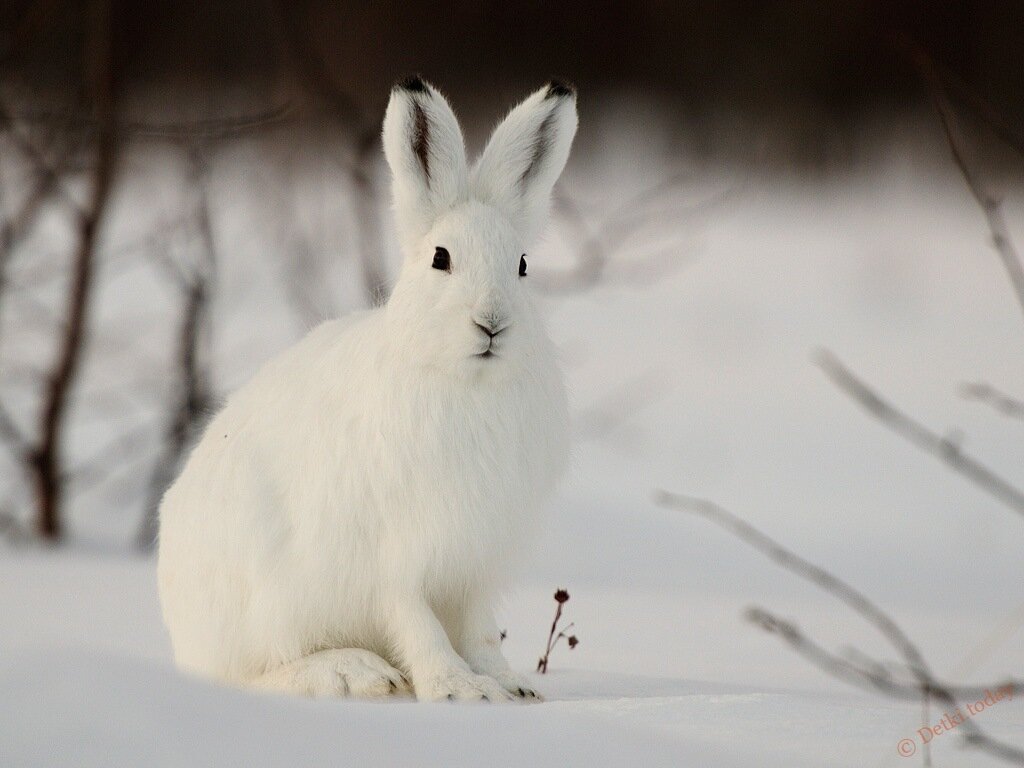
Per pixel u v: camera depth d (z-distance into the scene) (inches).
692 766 146.2
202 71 729.0
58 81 580.1
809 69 1520.7
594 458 622.5
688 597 407.5
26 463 502.6
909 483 589.3
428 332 238.8
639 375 772.6
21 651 148.6
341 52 715.4
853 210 1370.6
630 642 325.1
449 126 254.8
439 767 138.5
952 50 1504.7
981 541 504.4
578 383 749.3
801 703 209.8
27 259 612.4
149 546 486.3
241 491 248.5
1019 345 864.3
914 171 1451.8
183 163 629.9
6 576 396.8
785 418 701.3
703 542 504.4
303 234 616.1
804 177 1440.7
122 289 769.6
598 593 410.6
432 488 240.1
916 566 475.2
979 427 677.3
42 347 630.5
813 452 637.9
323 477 243.6
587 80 1498.5
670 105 1504.7
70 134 520.7
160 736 131.5
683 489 576.4
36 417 563.8
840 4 1540.4
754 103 1496.1
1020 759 169.6
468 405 241.8
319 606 246.8
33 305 596.4
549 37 1473.9
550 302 810.2
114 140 506.9
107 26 515.2
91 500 538.6
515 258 249.4
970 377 780.6
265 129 622.5
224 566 250.7
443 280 243.4
